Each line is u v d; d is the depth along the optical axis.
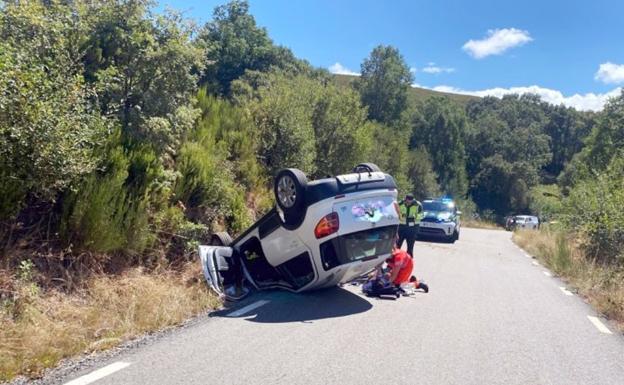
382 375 5.09
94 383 4.46
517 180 78.12
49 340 5.19
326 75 48.91
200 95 14.46
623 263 13.30
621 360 6.09
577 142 102.06
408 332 6.68
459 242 22.20
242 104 17.11
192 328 6.37
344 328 6.71
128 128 8.98
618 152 34.12
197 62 9.80
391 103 62.44
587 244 15.12
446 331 6.85
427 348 6.05
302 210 7.77
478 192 80.56
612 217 14.62
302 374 4.98
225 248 8.69
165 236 8.93
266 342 5.94
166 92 9.64
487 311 8.23
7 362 4.62
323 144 20.44
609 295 9.43
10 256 6.32
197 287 7.94
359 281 9.89
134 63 9.23
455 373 5.28
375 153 30.84
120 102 8.72
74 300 6.50
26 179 6.34
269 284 8.80
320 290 9.05
